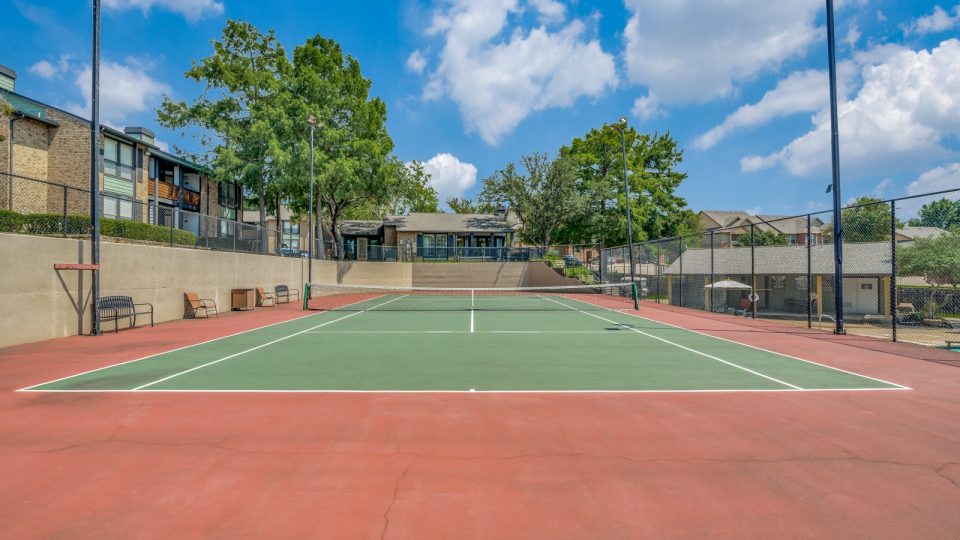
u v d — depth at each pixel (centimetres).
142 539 369
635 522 396
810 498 438
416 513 410
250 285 2670
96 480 471
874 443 573
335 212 4619
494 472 492
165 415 675
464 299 3641
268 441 575
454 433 605
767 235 5322
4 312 1266
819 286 2906
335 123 3956
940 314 2639
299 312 2436
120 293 1680
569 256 5062
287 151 3472
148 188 3272
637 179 5666
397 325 1869
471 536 374
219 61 3534
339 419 658
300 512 411
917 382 891
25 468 498
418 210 7200
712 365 1053
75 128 2645
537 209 5131
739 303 3356
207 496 439
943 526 392
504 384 867
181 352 1212
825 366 1046
